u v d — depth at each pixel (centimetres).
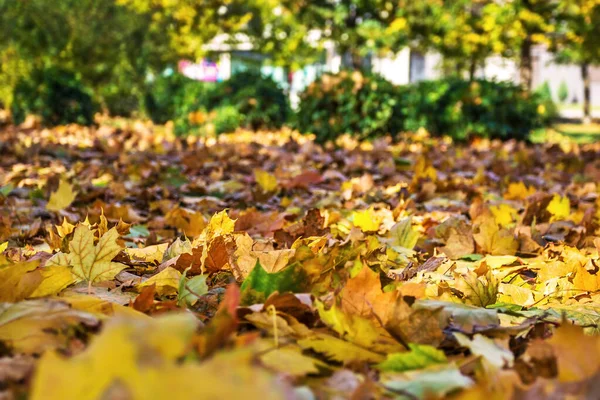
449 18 1373
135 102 1362
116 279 138
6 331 89
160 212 284
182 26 1498
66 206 244
